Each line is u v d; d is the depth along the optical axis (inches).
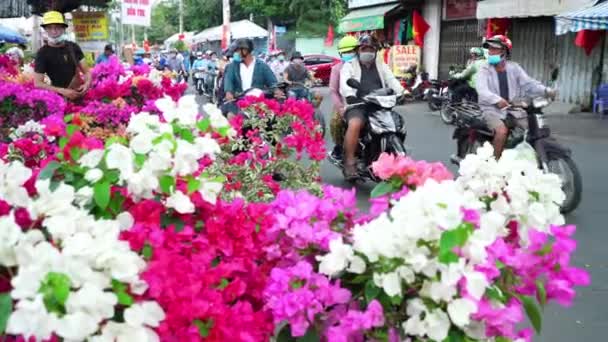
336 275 91.6
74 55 303.7
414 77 854.5
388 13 999.0
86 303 68.6
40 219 82.0
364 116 296.7
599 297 189.3
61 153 96.5
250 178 191.0
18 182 84.6
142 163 93.0
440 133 550.9
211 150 104.2
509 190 103.9
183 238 93.5
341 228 101.4
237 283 92.0
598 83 677.3
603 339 163.2
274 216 100.0
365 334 87.3
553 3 649.0
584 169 379.2
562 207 272.8
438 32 932.0
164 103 107.8
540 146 269.3
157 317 76.1
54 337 70.9
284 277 88.4
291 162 198.1
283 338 93.3
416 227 81.2
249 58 309.6
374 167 105.6
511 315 83.4
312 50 1743.4
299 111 201.9
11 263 72.8
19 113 255.9
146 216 91.5
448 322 81.0
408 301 83.5
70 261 70.6
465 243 82.0
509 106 275.7
